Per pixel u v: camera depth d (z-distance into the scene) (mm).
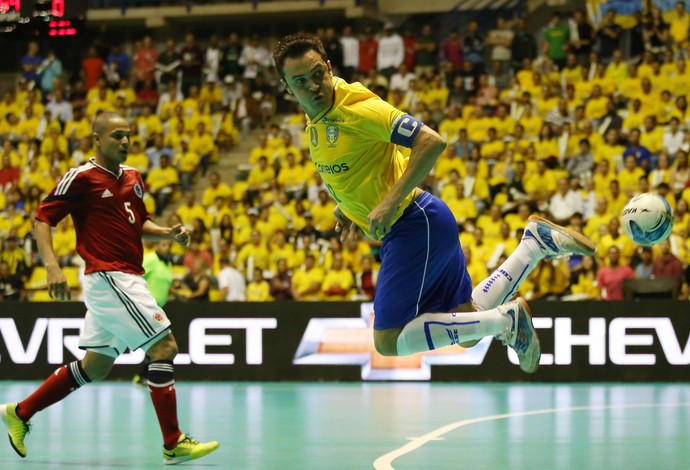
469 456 15594
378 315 13844
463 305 14195
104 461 15281
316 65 12547
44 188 46594
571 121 44500
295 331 32000
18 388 29391
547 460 15156
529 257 14727
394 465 14609
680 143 41688
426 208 13547
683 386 29719
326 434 18688
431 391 28422
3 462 15211
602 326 31156
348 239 15180
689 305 30859
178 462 14898
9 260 39406
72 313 32250
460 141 44219
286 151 45500
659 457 15523
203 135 48781
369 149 13070
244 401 25531
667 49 47156
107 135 15578
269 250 38969
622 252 35500
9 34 41469
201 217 42531
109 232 15555
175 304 32344
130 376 32344
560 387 29641
